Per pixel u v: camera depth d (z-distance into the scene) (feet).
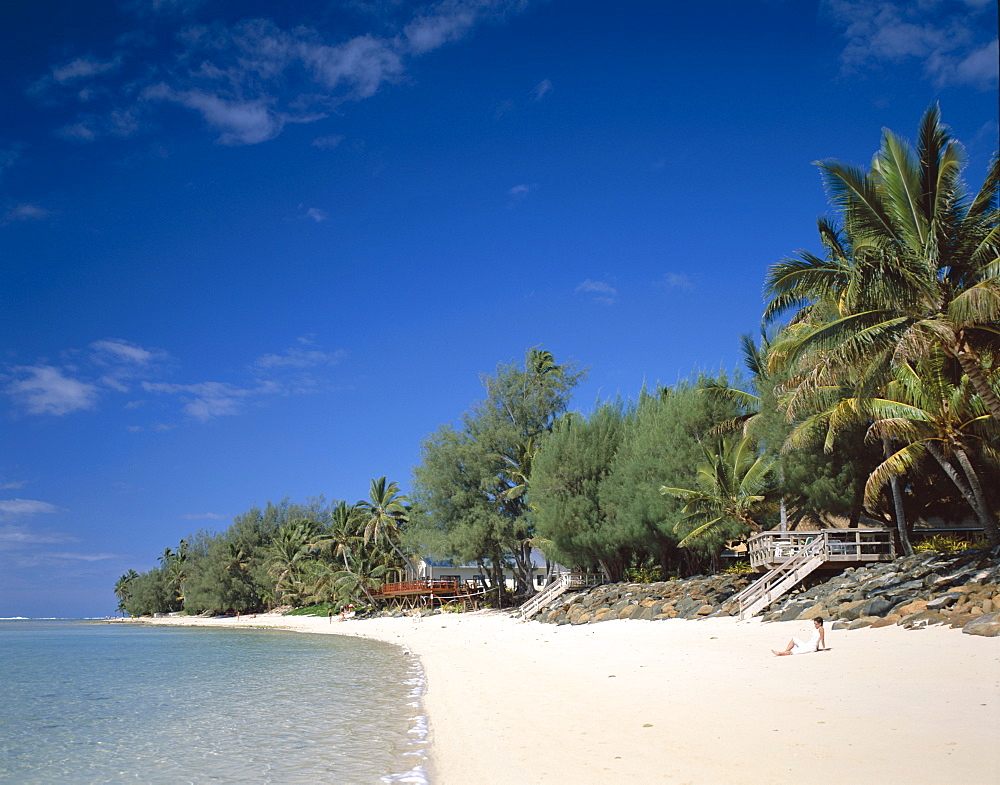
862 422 91.04
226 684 82.17
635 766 29.37
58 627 425.69
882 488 100.78
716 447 115.44
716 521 105.50
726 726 34.88
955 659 44.24
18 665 118.52
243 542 373.20
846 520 111.14
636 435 135.03
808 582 89.51
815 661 51.44
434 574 256.11
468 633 139.13
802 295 86.07
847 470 96.63
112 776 38.47
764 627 75.72
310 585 310.65
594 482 143.95
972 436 78.84
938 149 65.87
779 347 85.20
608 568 144.66
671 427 121.39
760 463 102.89
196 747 44.91
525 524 172.86
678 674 54.29
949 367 78.23
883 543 90.17
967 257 67.21
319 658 115.44
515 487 175.83
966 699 35.22
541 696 51.85
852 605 68.64
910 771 24.73
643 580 132.67
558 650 84.48
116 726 55.26
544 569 240.12
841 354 68.18
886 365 72.84
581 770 29.76
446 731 42.75
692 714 38.86
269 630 245.24
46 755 44.91
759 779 25.63
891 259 64.59
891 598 65.98
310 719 52.95
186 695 73.26
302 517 385.09
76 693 78.33
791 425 100.07
